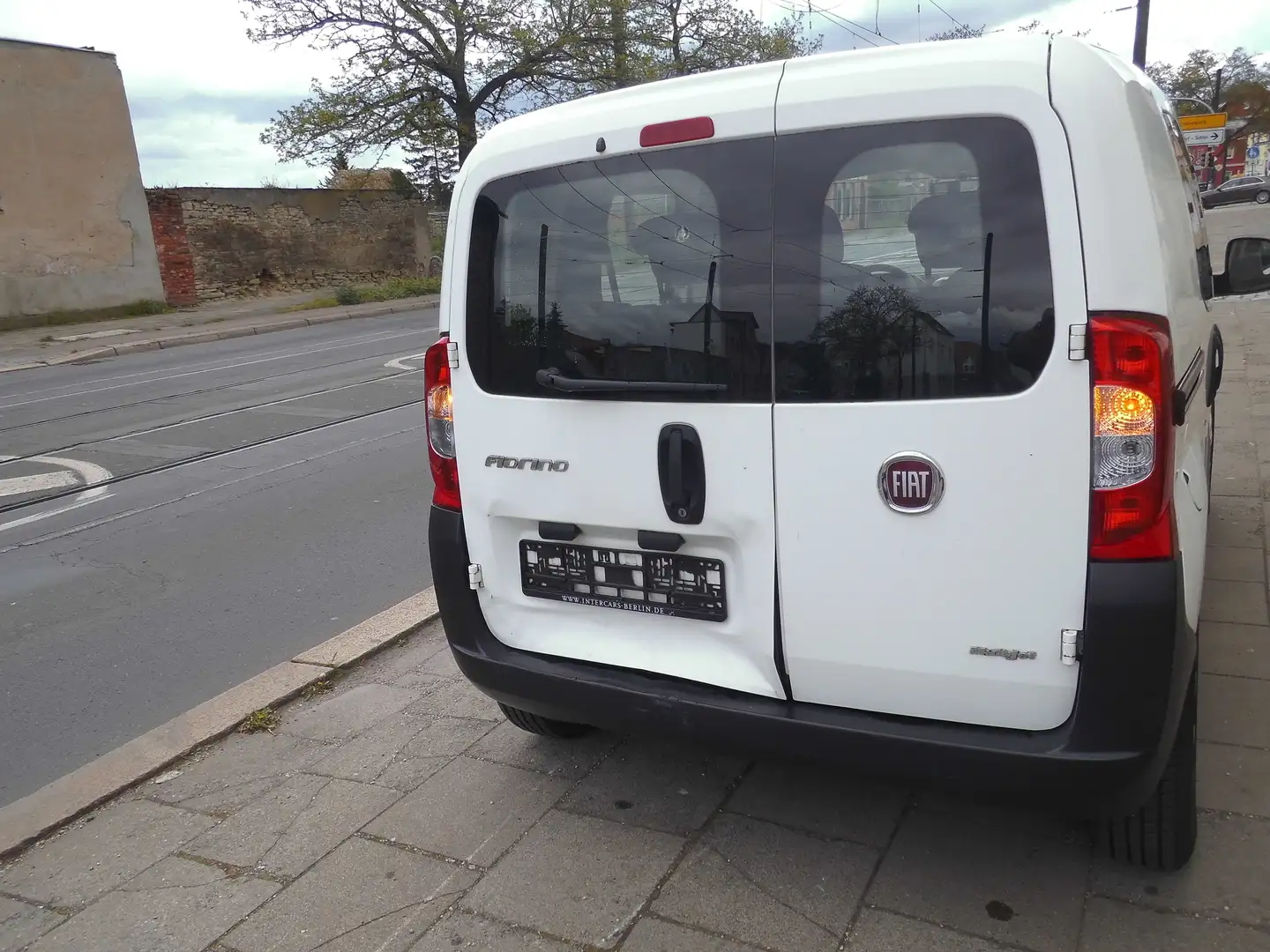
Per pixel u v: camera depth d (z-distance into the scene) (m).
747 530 2.53
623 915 2.67
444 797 3.31
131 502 7.54
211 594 5.54
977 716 2.35
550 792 3.29
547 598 2.93
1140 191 2.08
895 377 2.29
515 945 2.59
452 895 2.80
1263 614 4.16
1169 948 2.41
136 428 10.30
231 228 25.59
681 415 2.56
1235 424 7.43
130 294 22.52
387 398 11.44
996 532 2.23
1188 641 2.21
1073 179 2.08
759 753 2.58
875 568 2.38
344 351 16.38
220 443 9.38
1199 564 2.40
